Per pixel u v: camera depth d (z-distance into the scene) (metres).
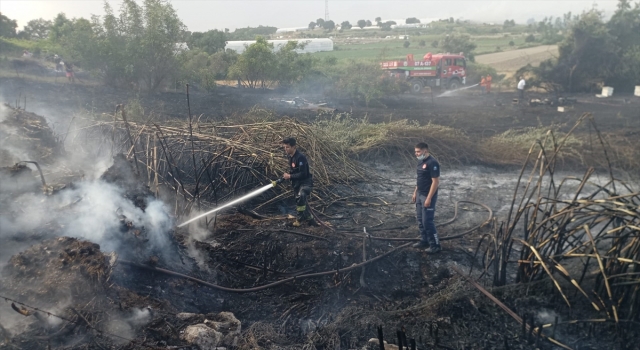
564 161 11.41
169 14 21.84
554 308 5.32
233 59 29.48
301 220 7.39
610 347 4.73
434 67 29.81
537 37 74.94
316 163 9.52
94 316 4.02
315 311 5.46
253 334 4.60
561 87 29.94
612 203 5.17
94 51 21.02
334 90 24.78
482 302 5.45
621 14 29.33
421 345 4.80
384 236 7.37
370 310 5.43
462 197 9.48
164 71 22.05
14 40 36.41
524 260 5.65
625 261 4.79
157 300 4.73
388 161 11.63
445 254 6.80
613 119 18.70
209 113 17.16
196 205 7.49
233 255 6.36
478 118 19.14
